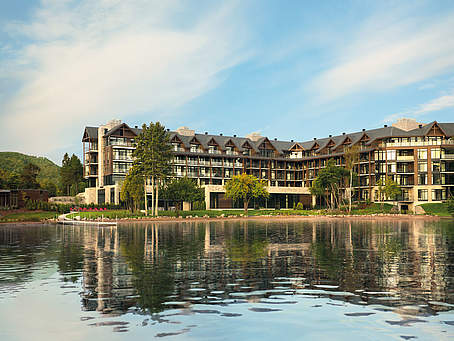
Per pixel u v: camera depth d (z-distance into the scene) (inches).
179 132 4906.5
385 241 1216.2
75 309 454.0
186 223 2549.2
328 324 398.0
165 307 457.7
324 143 5142.7
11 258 871.1
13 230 1948.8
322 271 678.5
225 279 612.1
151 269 705.0
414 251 957.2
